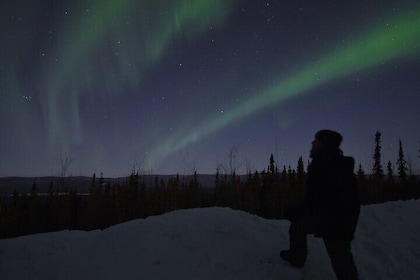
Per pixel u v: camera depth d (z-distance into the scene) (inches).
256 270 169.8
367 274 176.6
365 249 205.3
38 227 1446.9
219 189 1622.8
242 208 1560.0
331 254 148.4
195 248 186.5
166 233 200.7
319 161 152.9
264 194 1577.3
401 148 1747.0
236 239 200.5
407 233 234.8
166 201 1690.5
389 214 265.6
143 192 1742.1
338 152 153.9
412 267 189.9
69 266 161.9
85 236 201.6
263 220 238.5
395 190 1632.6
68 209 1582.2
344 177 146.5
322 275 168.6
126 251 179.5
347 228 144.5
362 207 283.3
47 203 1552.7
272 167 1806.1
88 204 1656.0
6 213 1396.4
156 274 158.6
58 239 193.5
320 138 154.5
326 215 147.4
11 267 156.2
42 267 158.9
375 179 1679.4
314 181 153.1
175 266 166.7
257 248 192.5
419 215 270.4
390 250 206.2
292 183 1662.2
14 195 1526.8
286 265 173.5
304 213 166.6
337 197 145.9
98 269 160.7
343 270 144.8
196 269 165.6
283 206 1525.6
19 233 1316.4
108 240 192.5
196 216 229.1
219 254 182.7
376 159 1752.0
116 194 1701.5
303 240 168.1
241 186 1630.2
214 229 210.4
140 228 207.2
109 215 1660.9
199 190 1708.9
